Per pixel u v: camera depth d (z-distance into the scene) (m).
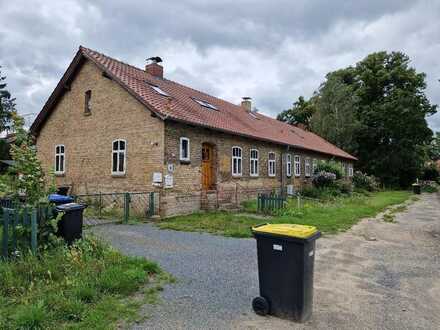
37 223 6.29
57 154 17.64
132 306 4.55
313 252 4.42
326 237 9.96
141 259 6.29
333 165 28.09
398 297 5.27
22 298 4.44
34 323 3.81
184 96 18.53
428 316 4.58
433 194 33.81
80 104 16.70
